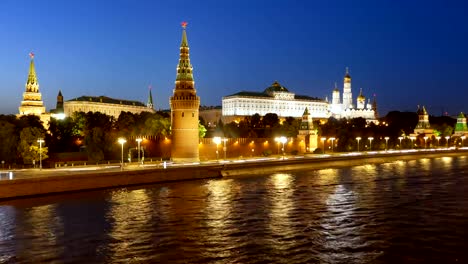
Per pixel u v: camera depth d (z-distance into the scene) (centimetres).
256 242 4688
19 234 5075
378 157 15375
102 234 5044
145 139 15075
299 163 12794
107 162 12481
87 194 7806
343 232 5062
